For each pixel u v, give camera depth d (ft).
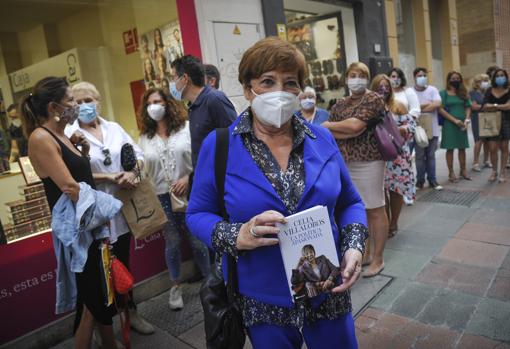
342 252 4.87
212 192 4.92
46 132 7.38
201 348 9.43
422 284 11.05
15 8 11.62
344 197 5.30
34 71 12.10
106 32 13.39
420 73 20.03
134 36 13.80
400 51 30.76
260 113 4.60
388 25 26.73
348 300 5.07
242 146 4.77
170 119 11.56
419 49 32.55
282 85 4.63
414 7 31.91
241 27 15.38
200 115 9.90
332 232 4.83
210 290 5.36
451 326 9.05
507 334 8.53
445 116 20.93
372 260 12.04
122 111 14.01
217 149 4.82
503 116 20.07
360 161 11.26
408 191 13.98
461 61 50.60
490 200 17.66
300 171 4.75
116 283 7.84
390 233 14.85
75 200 7.37
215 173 4.78
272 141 4.87
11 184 10.38
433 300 10.18
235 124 4.98
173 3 13.39
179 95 10.50
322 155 4.90
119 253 9.64
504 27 50.39
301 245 4.32
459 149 21.61
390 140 10.99
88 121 9.46
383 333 9.12
